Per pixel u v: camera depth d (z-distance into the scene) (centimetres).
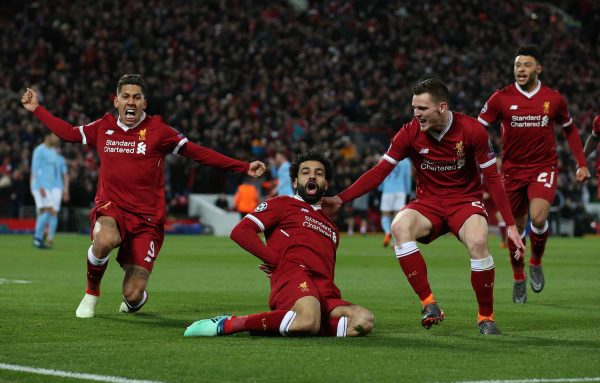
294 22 6381
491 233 4747
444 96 1100
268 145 5006
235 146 4822
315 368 830
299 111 5475
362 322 1016
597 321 1244
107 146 1259
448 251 3228
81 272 2072
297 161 1101
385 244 3409
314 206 1093
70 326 1135
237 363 852
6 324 1147
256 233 1066
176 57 5581
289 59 5906
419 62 6266
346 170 4678
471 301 1523
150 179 1260
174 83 5366
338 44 6284
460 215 1114
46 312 1285
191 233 4531
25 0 5872
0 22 5628
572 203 5044
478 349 953
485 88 6172
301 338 1012
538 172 1552
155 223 1266
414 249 1093
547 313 1347
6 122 4644
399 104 5800
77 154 4528
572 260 2747
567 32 7138
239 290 1686
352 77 5991
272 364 848
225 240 3856
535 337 1059
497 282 1953
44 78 5103
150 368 827
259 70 5656
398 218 1122
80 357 886
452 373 811
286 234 1070
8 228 4278
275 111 5362
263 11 6325
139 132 1255
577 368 839
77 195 4419
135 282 1244
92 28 5584
